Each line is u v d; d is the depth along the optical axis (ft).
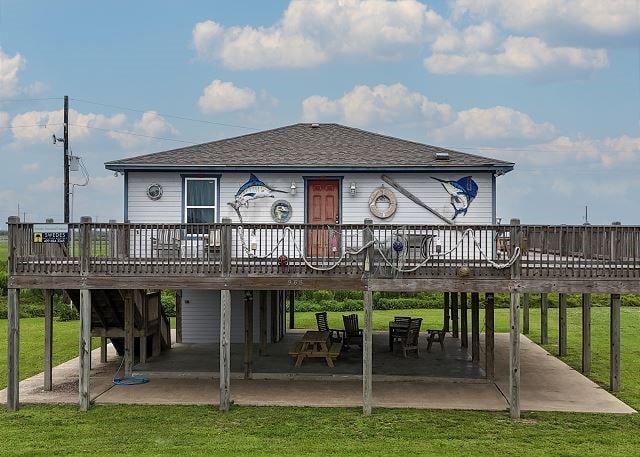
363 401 48.52
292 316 91.04
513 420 46.98
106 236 49.47
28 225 49.47
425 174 60.44
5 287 126.11
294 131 73.26
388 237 57.11
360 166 59.41
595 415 48.32
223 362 48.98
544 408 50.14
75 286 49.32
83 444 41.50
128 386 56.80
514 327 47.75
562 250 51.49
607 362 69.31
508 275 48.03
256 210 61.16
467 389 55.98
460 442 42.16
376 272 48.37
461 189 60.18
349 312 119.44
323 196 61.21
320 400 51.96
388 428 44.96
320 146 66.69
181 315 74.13
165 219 61.36
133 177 61.52
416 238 52.49
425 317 111.14
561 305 73.67
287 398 52.49
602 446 41.52
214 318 74.13
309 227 48.91
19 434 43.62
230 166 60.03
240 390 55.06
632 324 101.30
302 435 43.39
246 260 50.03
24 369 65.87
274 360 65.00
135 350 68.03
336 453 39.88
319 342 61.98
